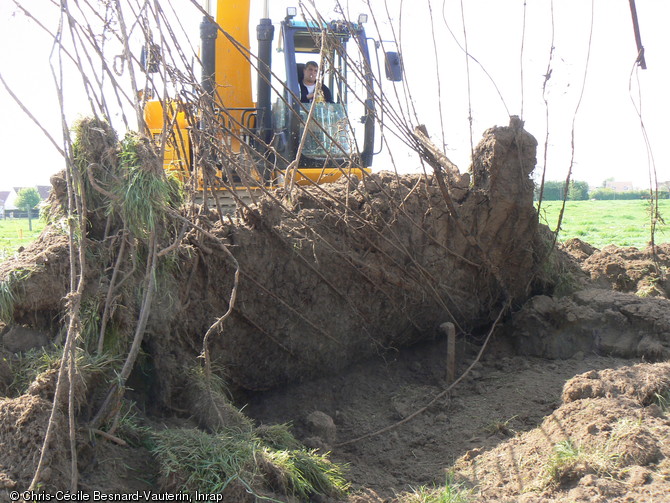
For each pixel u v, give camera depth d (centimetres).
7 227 1795
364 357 613
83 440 332
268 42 801
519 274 669
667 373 450
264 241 518
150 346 423
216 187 565
